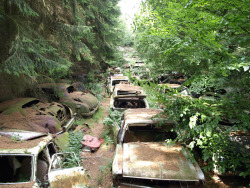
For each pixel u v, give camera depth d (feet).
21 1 18.16
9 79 21.91
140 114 16.60
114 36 55.62
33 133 13.92
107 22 52.19
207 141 12.16
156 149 13.24
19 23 20.26
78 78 43.50
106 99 39.88
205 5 7.90
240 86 11.12
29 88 24.53
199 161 15.51
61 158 15.01
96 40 51.06
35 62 21.06
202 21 8.26
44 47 21.98
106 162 16.87
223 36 8.20
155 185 11.03
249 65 7.11
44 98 25.12
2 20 19.21
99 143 19.21
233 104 10.69
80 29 26.25
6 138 12.91
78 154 17.13
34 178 10.32
